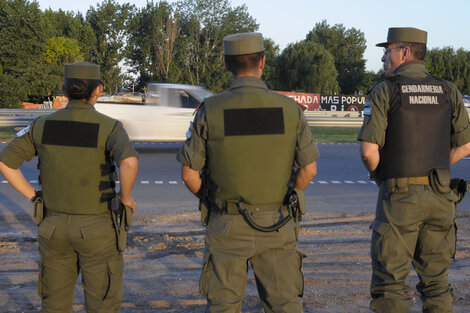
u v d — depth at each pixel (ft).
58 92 184.24
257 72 7.61
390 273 8.54
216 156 7.31
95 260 8.00
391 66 8.98
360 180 29.68
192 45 196.85
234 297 7.44
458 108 8.84
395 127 8.38
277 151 7.31
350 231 17.83
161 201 22.81
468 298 11.53
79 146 7.80
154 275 13.08
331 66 214.69
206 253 7.59
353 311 10.80
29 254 14.70
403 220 8.42
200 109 7.46
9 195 23.06
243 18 200.44
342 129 75.46
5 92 172.55
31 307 10.84
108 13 211.20
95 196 7.88
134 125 36.55
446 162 8.63
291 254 7.57
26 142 8.05
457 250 15.56
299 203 7.57
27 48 197.88
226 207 7.46
